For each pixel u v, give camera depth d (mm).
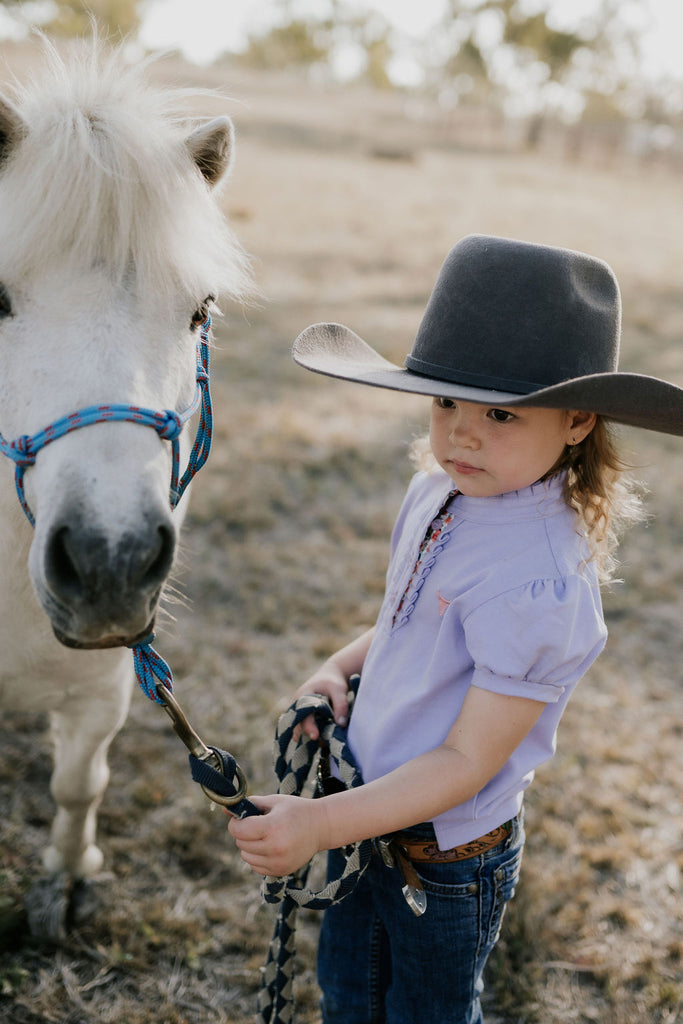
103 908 1947
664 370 6586
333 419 5109
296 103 30797
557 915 2035
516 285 1121
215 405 5035
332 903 1255
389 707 1305
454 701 1255
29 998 1742
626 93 38906
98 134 1210
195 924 1935
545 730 1291
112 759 2398
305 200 13273
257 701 2689
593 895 2109
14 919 1865
